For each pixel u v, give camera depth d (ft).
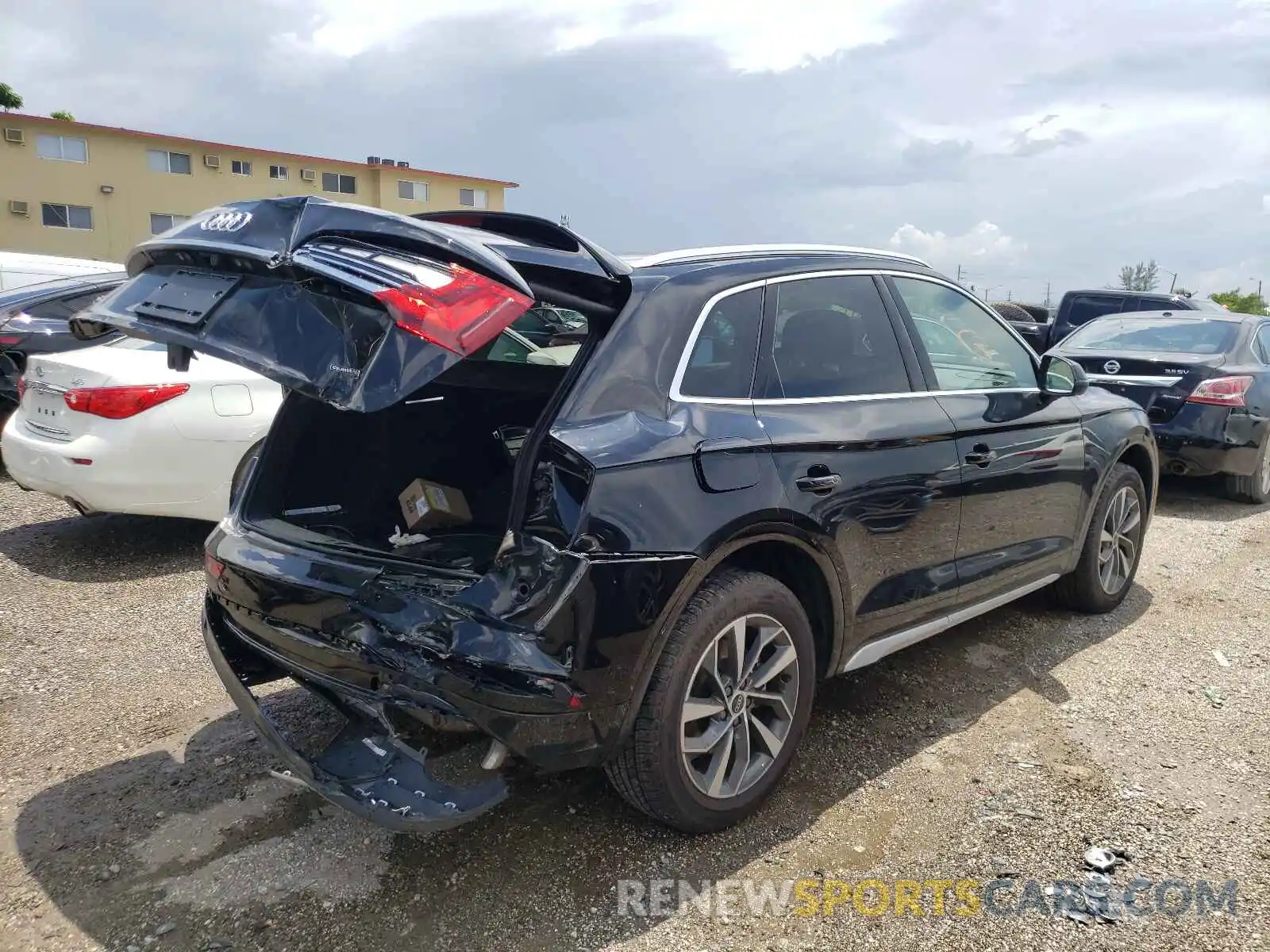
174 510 17.22
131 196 113.50
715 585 8.82
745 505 8.70
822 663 10.34
